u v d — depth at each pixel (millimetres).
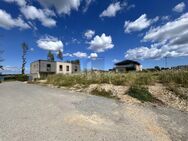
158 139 2605
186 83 6836
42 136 2662
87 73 13250
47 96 7047
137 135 2750
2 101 5895
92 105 5059
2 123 3293
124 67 39062
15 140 2510
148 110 4453
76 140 2529
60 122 3387
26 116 3816
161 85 7328
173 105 4973
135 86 6902
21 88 11750
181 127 3162
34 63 36469
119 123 3367
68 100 5945
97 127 3119
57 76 16156
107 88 7902
